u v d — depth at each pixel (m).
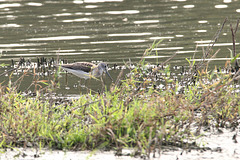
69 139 9.02
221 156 8.39
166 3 32.06
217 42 21.64
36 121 9.43
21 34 24.64
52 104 11.09
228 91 11.10
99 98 10.88
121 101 10.20
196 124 10.23
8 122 9.60
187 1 32.59
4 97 10.41
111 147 8.85
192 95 11.20
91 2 33.00
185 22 26.16
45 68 19.17
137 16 28.14
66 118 9.89
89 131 9.12
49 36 24.08
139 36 23.53
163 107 9.38
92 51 21.12
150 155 8.42
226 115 10.52
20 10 30.25
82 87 15.88
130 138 8.70
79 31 24.98
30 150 8.88
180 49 20.77
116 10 29.95
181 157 8.30
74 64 16.50
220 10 28.78
